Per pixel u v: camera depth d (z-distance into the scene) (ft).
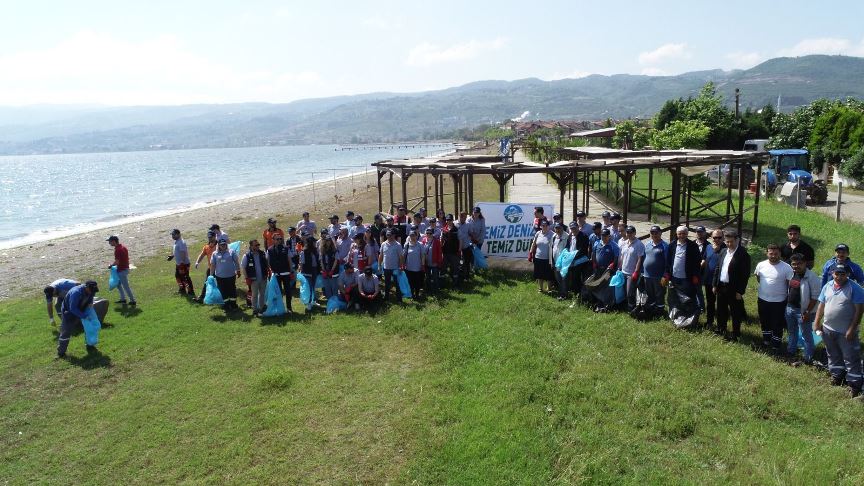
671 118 157.79
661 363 28.48
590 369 28.07
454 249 44.50
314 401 26.55
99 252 81.05
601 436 22.20
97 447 23.81
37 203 167.02
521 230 50.19
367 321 37.70
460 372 28.60
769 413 23.80
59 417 26.63
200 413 26.11
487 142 470.80
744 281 30.78
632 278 35.91
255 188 208.13
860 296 24.91
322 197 148.05
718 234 32.24
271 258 40.14
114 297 48.32
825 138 127.54
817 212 76.23
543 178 149.48
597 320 35.37
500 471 20.29
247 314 40.91
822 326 26.48
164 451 23.17
